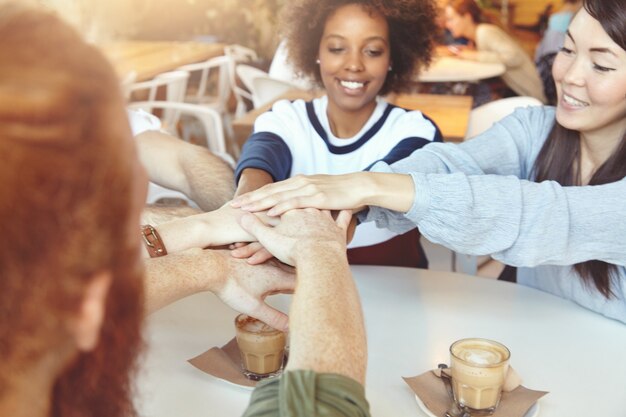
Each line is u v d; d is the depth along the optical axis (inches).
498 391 42.6
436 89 185.3
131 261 19.1
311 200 50.6
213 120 152.7
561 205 53.3
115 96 18.1
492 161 65.8
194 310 57.6
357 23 73.3
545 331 55.2
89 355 19.8
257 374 45.8
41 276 17.3
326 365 26.7
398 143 72.7
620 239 53.9
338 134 77.2
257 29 257.6
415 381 45.3
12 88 16.3
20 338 17.8
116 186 17.8
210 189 71.9
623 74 54.5
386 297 60.4
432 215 53.4
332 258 36.4
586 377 48.5
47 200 16.7
